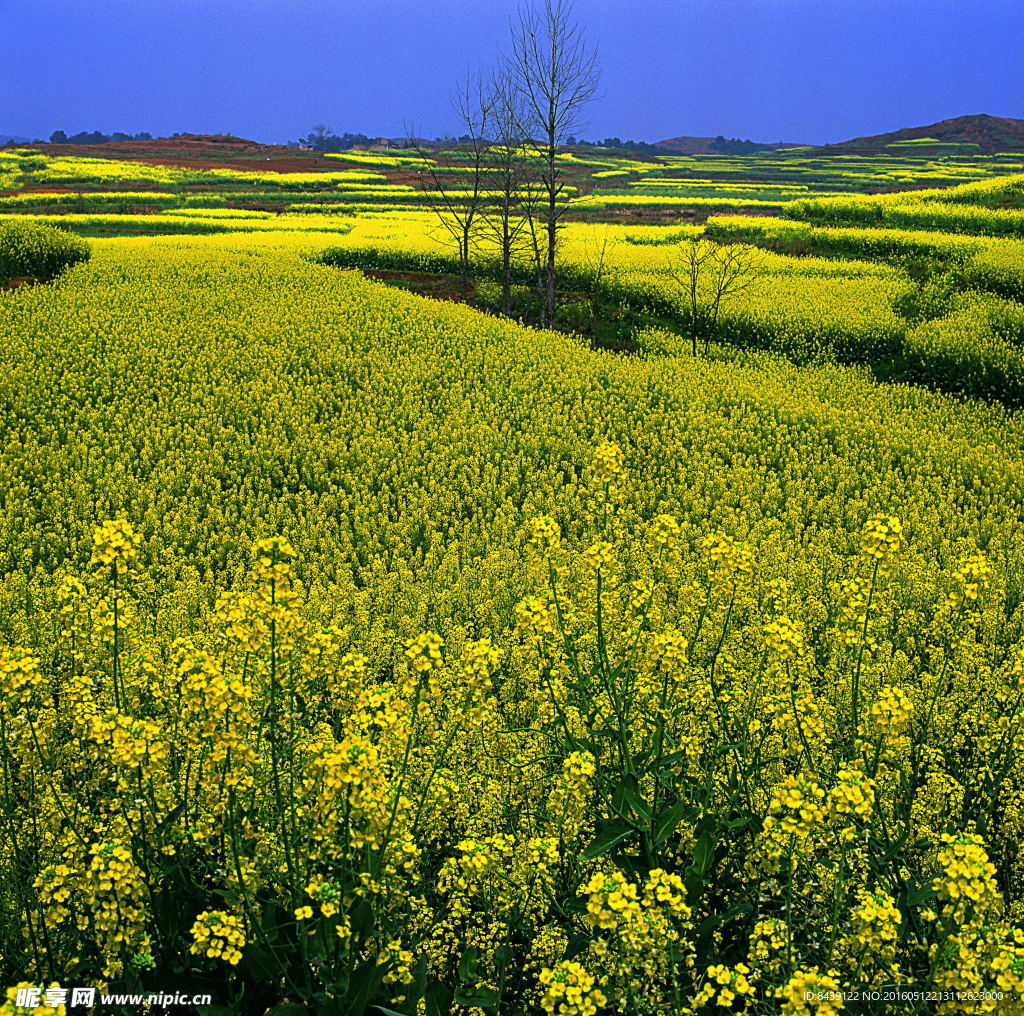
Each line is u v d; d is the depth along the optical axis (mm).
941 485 17922
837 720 6734
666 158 182000
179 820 4371
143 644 7699
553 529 5586
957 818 5387
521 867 4355
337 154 132000
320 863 4207
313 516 15031
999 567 12461
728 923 4707
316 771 4156
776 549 13211
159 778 4301
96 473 16438
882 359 30969
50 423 19156
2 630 9812
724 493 17000
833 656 8047
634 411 21859
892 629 9797
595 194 92750
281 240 48281
